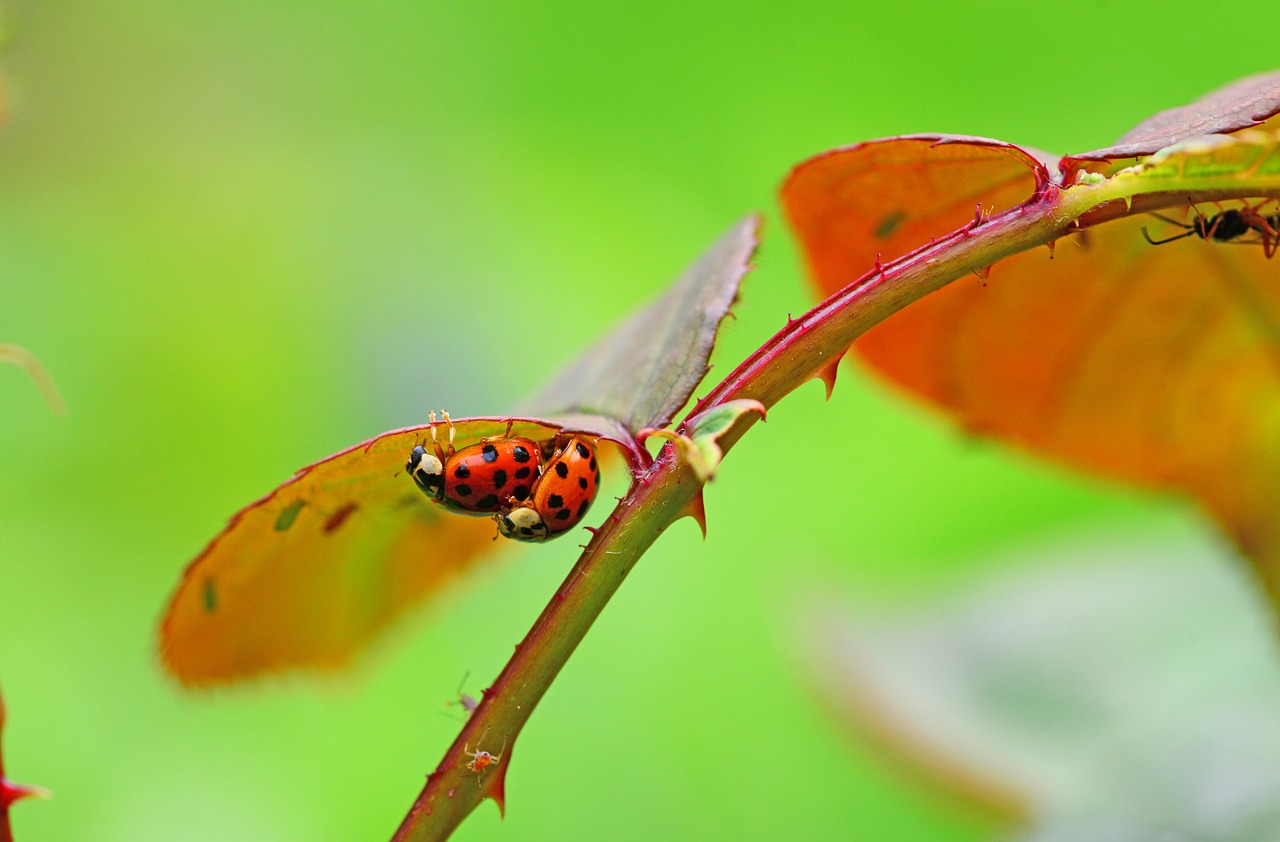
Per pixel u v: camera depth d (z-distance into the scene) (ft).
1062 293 0.83
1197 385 0.85
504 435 0.80
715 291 0.79
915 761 1.01
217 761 1.27
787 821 1.27
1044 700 1.01
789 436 1.49
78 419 1.38
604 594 0.75
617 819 1.28
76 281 1.43
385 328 1.41
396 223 1.48
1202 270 0.82
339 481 0.78
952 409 0.87
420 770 1.26
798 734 1.31
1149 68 1.60
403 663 1.30
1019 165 0.78
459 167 1.56
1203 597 1.02
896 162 0.79
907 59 1.66
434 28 1.66
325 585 0.81
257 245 1.43
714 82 1.68
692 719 1.33
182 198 1.50
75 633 1.32
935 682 1.05
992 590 1.13
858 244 0.81
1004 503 1.43
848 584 1.19
